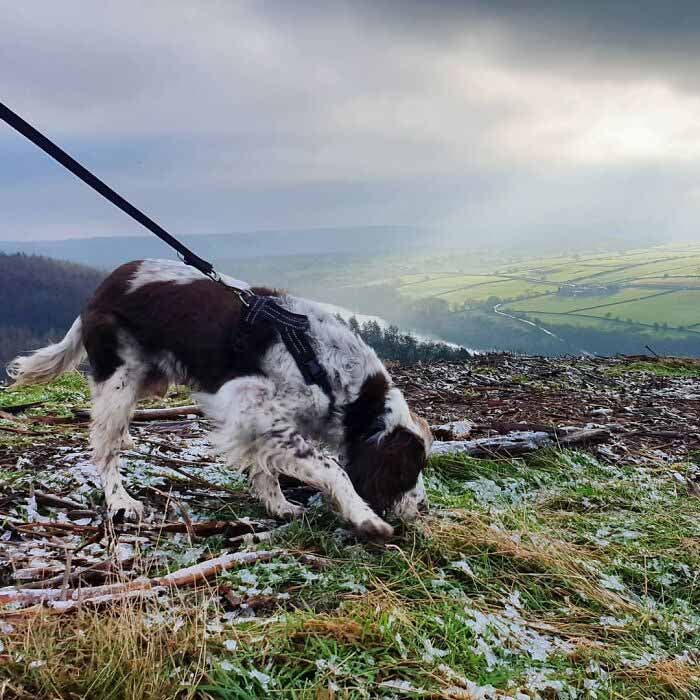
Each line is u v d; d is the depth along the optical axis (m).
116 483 1.19
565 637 0.92
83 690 0.67
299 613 0.83
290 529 1.10
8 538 1.02
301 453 1.12
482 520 1.20
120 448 1.31
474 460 1.59
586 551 1.16
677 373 3.80
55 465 1.34
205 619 0.79
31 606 0.80
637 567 1.14
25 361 1.34
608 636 0.94
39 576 0.90
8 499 1.14
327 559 1.00
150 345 1.20
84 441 1.55
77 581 0.88
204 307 1.17
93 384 1.24
